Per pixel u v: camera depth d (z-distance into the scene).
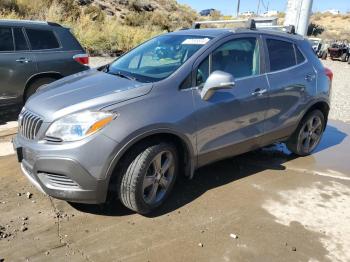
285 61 5.38
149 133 3.80
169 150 4.05
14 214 3.98
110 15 26.62
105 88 4.05
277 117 5.20
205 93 4.19
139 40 19.77
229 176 5.14
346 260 3.54
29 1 19.19
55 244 3.55
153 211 4.14
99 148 3.59
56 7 19.75
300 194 4.75
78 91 4.05
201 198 4.50
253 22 5.19
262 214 4.23
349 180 5.26
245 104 4.69
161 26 28.86
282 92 5.16
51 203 4.22
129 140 3.69
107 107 3.71
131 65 4.81
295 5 11.55
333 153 6.29
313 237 3.86
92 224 3.88
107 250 3.50
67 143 3.59
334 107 9.85
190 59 4.34
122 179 3.81
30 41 7.25
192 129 4.15
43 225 3.82
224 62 4.63
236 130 4.68
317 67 5.81
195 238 3.73
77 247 3.52
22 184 4.61
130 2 30.02
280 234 3.87
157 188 4.07
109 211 4.11
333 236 3.89
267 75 5.04
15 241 3.56
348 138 7.19
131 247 3.55
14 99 7.15
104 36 18.42
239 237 3.79
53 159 3.60
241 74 4.77
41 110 3.86
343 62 32.38
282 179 5.16
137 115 3.77
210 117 4.31
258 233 3.87
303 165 5.70
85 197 3.68
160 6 34.75
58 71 7.51
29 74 7.18
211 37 4.68
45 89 4.43
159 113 3.88
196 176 5.07
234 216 4.16
